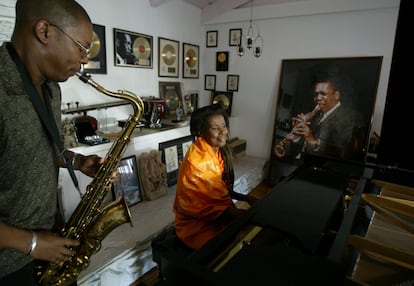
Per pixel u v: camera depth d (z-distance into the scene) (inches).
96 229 43.3
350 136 103.6
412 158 51.0
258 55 115.1
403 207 43.7
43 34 26.7
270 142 125.9
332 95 105.9
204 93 137.3
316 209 37.0
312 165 58.0
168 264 23.4
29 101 27.8
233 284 20.4
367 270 33.5
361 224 43.4
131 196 83.9
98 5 83.4
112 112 93.2
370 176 53.6
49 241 28.7
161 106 99.3
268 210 36.2
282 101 116.8
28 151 28.2
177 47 116.8
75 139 69.0
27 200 29.8
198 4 121.9
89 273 55.6
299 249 27.9
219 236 28.6
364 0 94.6
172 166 100.2
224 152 55.8
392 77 49.0
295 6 106.6
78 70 31.7
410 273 33.1
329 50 105.8
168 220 75.9
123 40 92.5
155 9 103.2
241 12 118.4
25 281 34.1
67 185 68.1
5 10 61.5
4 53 27.1
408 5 44.5
